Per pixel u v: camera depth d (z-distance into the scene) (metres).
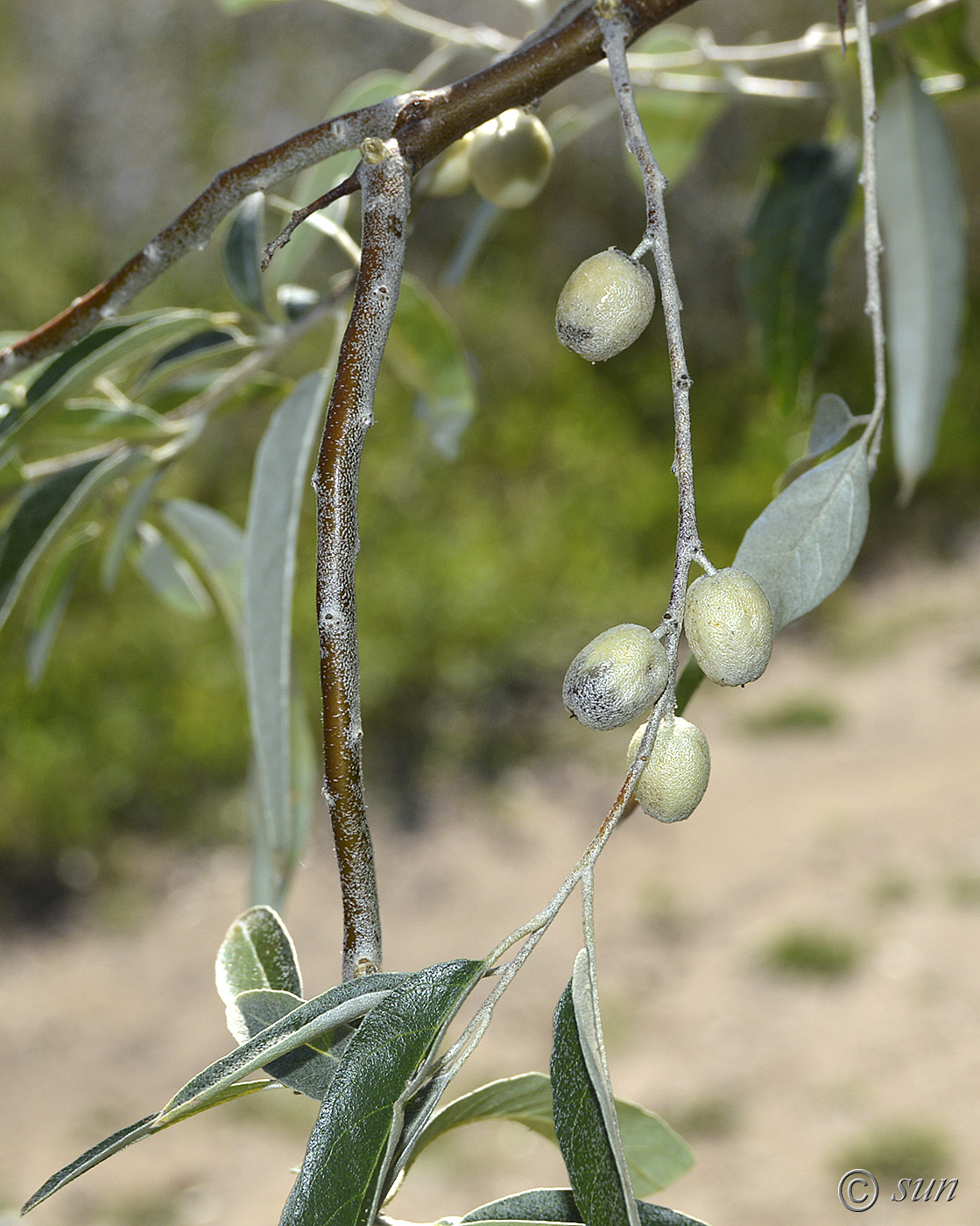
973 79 0.67
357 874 0.35
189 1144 1.77
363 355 0.35
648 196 0.35
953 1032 1.79
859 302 3.59
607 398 3.72
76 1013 2.09
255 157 0.38
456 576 3.05
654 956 2.12
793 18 3.50
